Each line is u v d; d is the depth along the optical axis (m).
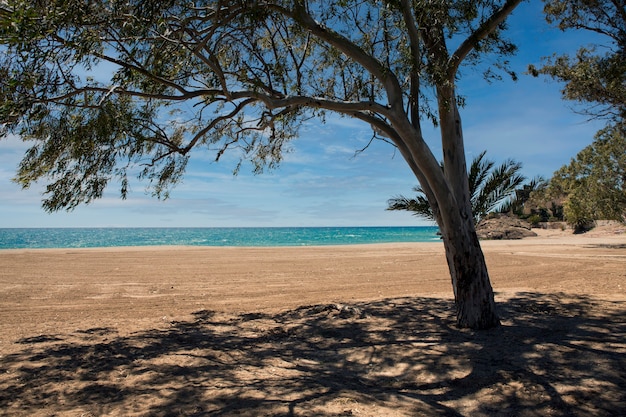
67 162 6.19
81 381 4.77
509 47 7.12
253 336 6.98
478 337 6.24
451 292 11.22
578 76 10.65
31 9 4.01
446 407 3.99
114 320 8.37
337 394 4.28
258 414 3.77
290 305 9.84
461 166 6.84
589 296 9.87
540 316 7.71
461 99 6.77
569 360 5.03
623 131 12.56
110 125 5.76
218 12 5.58
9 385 4.65
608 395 4.04
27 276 15.08
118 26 5.22
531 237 44.75
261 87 7.10
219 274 15.88
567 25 10.12
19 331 7.36
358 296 10.94
